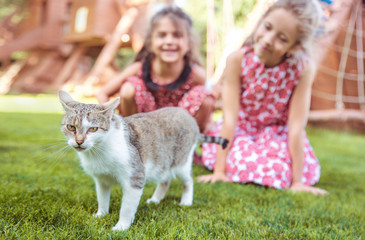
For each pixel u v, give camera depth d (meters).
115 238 0.56
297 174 1.08
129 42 4.11
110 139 0.64
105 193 0.70
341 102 2.65
